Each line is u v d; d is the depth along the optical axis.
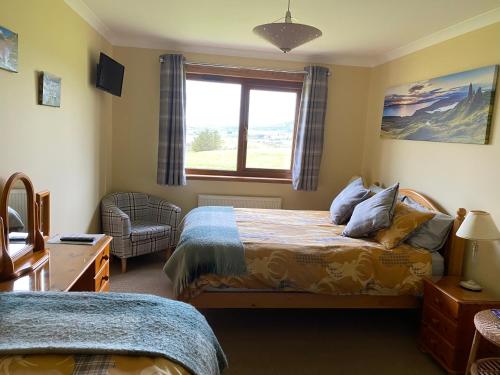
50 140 2.56
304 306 2.62
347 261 2.59
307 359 2.42
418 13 2.72
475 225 2.34
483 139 2.60
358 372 2.31
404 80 3.71
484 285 2.54
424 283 2.60
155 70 4.12
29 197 1.96
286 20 2.35
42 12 2.36
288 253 2.56
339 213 3.42
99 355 1.06
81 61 3.11
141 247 3.70
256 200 4.42
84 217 3.36
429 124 3.22
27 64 2.19
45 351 1.05
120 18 3.26
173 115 4.05
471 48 2.82
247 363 2.34
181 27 3.43
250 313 3.02
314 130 4.28
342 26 3.11
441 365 2.38
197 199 4.39
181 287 2.46
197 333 1.30
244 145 4.48
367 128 4.48
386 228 2.82
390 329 2.87
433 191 3.17
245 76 4.26
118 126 4.18
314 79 4.19
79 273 1.78
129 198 4.07
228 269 2.49
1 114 1.94
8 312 1.25
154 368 1.04
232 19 3.10
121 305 1.36
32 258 1.88
